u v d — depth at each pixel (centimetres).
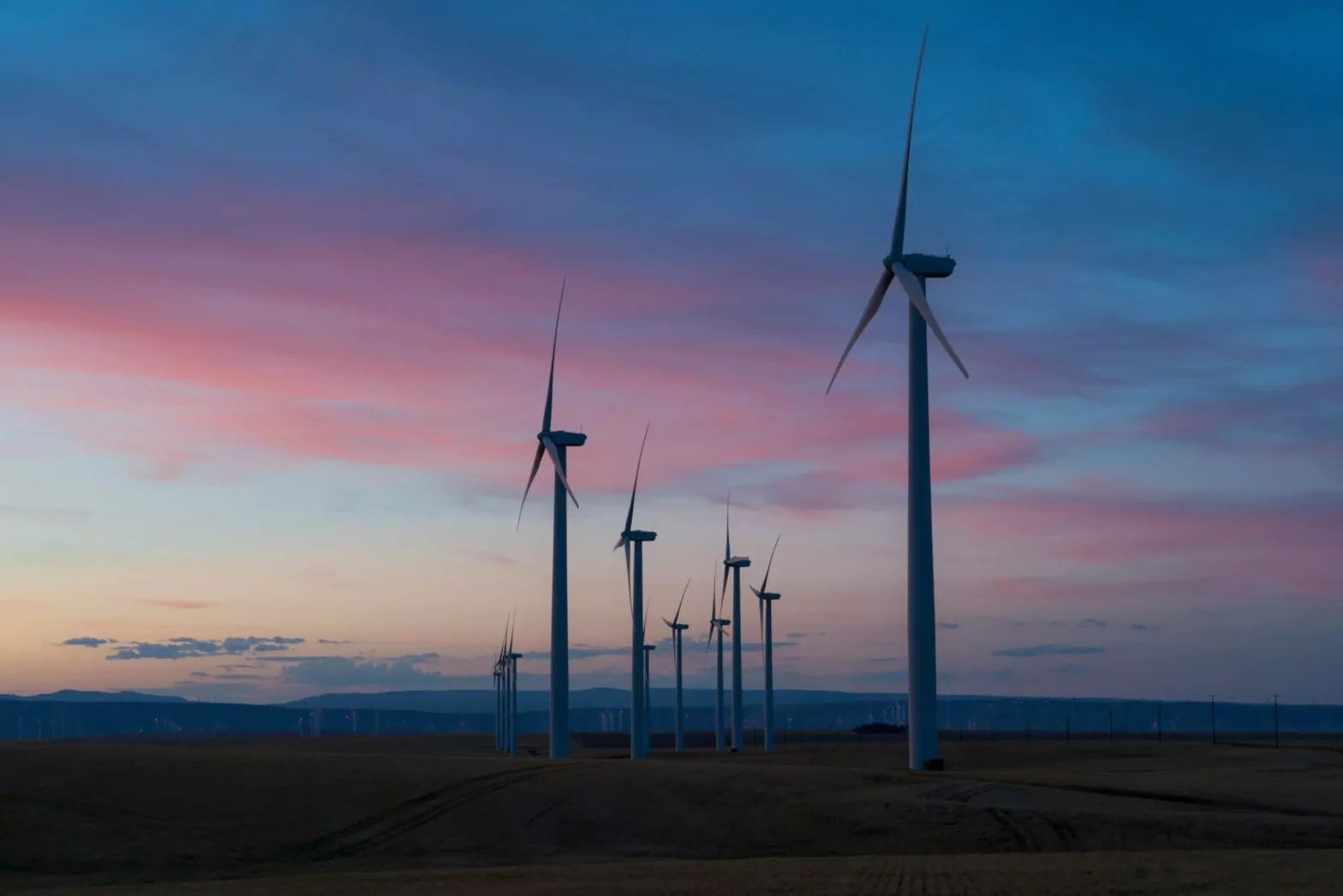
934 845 5191
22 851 4822
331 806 5684
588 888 3762
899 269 7581
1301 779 7525
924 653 7306
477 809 5741
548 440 10125
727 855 5153
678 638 18325
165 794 5619
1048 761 11712
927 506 7406
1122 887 3409
